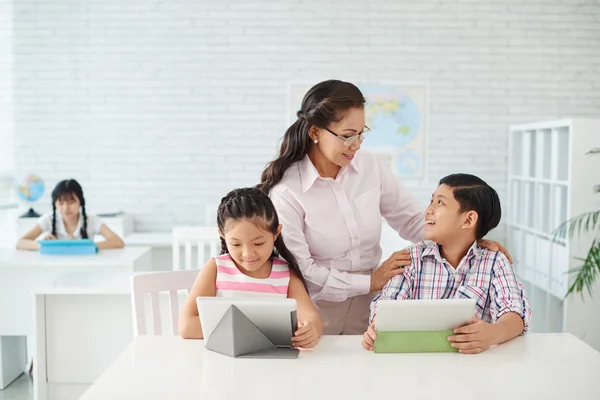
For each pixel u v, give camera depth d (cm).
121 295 272
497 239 535
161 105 529
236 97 530
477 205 181
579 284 358
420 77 530
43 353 271
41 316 270
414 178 534
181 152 532
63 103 526
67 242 360
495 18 527
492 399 133
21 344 368
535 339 173
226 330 157
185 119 531
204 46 527
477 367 151
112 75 526
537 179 459
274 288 178
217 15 525
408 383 141
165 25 525
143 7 523
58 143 528
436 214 184
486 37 529
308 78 529
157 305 206
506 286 180
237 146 533
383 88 529
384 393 135
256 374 146
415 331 161
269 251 169
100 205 533
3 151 527
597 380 143
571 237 392
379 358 157
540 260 450
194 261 475
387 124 531
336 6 526
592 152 376
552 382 142
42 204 529
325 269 193
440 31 528
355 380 142
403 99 530
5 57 522
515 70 531
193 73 528
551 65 532
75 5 521
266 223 166
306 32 527
